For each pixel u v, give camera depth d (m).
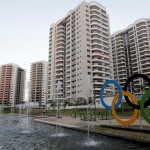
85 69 69.31
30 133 15.94
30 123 26.41
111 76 77.94
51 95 86.56
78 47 73.31
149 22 89.94
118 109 39.12
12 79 150.75
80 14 76.00
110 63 79.50
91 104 53.69
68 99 73.38
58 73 85.38
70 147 10.09
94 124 20.25
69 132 16.08
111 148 9.56
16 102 151.88
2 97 145.62
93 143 10.95
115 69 101.69
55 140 12.34
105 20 82.62
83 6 76.25
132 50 94.25
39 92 150.25
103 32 78.75
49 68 92.00
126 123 14.59
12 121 31.66
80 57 71.00
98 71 70.81
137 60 90.31
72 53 76.62
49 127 20.41
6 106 110.75
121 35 104.69
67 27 84.69
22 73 166.88
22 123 26.88
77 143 11.12
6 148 10.07
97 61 72.81
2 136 14.38
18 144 11.13
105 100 46.62
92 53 73.06
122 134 12.30
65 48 88.12
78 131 16.41
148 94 13.20
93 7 79.50
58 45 89.44
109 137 12.66
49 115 46.84
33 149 9.76
